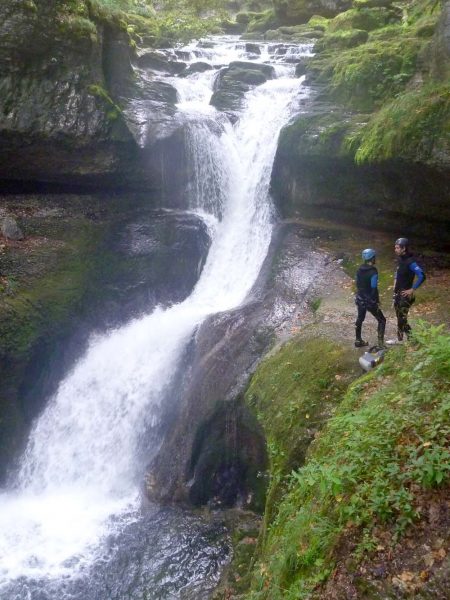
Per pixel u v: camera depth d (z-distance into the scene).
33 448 12.38
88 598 8.41
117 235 15.06
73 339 13.30
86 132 14.59
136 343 12.84
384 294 11.09
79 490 11.51
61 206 15.35
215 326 11.38
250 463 9.30
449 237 12.61
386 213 13.27
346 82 14.59
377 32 16.84
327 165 13.53
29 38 13.72
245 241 15.11
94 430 12.17
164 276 14.80
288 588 5.21
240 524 9.00
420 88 12.52
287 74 18.19
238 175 15.77
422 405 5.72
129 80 16.62
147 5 26.38
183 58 20.39
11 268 13.15
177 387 11.30
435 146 10.99
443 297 10.52
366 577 4.65
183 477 9.88
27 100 14.14
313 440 7.32
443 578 4.36
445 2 12.22
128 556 9.02
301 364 8.77
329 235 13.59
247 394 9.19
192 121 15.72
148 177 15.73
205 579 8.19
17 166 14.92
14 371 12.15
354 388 7.37
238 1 32.47
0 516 10.55
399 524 4.78
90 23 14.81
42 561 9.19
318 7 25.28
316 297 11.25
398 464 5.23
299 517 5.67
